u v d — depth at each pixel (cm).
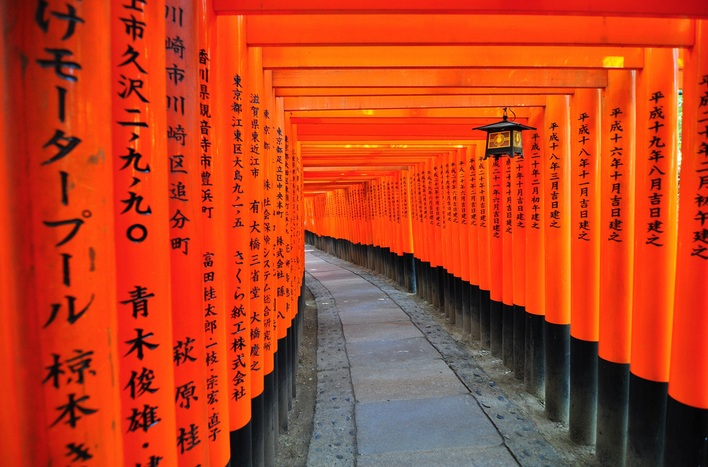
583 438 426
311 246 3209
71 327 99
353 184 1738
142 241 126
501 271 658
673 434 284
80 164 98
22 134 93
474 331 760
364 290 1297
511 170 564
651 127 313
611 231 369
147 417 131
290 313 541
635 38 266
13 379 94
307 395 577
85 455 103
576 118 399
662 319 322
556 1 221
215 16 207
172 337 144
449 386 571
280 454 426
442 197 902
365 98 450
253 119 293
